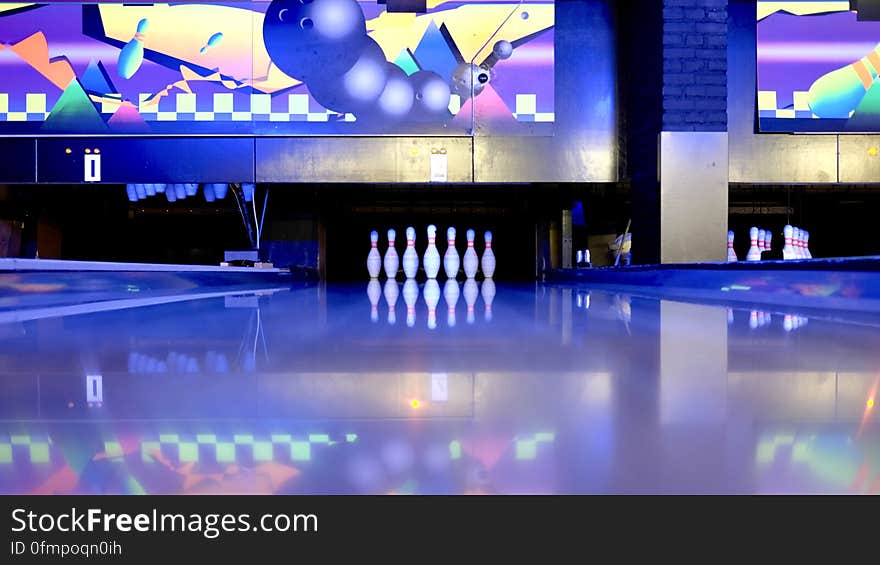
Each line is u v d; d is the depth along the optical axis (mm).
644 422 512
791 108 3525
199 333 1208
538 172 3641
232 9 3520
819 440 462
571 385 671
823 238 4488
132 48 3520
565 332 1220
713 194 3250
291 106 3570
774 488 370
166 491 364
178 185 3762
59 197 3984
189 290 2824
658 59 3236
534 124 3613
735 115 3551
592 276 3717
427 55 3564
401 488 365
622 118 3668
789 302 1919
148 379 709
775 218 4578
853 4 3465
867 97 3500
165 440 458
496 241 5352
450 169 3619
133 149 3570
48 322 1443
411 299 2412
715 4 3195
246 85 3549
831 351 936
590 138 3654
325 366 802
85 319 1524
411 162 3617
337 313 1727
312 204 4211
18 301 1760
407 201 4773
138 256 4164
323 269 4508
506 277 5320
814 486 374
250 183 3623
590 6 3645
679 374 739
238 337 1137
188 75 3539
